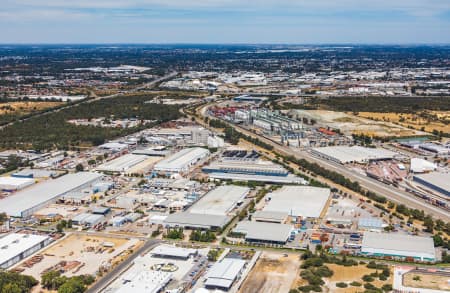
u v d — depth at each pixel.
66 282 152.75
